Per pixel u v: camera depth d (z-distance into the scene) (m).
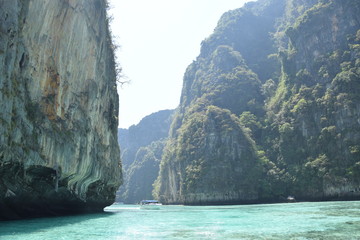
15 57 17.73
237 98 126.88
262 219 24.56
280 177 93.38
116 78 40.97
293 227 18.53
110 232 17.02
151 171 176.75
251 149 101.69
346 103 86.88
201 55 165.00
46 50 21.00
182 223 22.44
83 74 26.42
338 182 80.38
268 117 111.94
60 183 23.48
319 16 107.94
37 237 14.20
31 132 19.22
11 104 17.22
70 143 23.72
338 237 14.61
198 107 126.69
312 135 93.31
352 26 100.44
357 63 91.12
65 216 26.25
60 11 22.11
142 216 30.94
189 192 101.75
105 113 33.47
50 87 21.59
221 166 99.44
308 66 106.50
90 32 27.23
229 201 95.31
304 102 98.44
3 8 16.81
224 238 14.72
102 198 36.59
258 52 153.75
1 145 16.20
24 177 19.25
